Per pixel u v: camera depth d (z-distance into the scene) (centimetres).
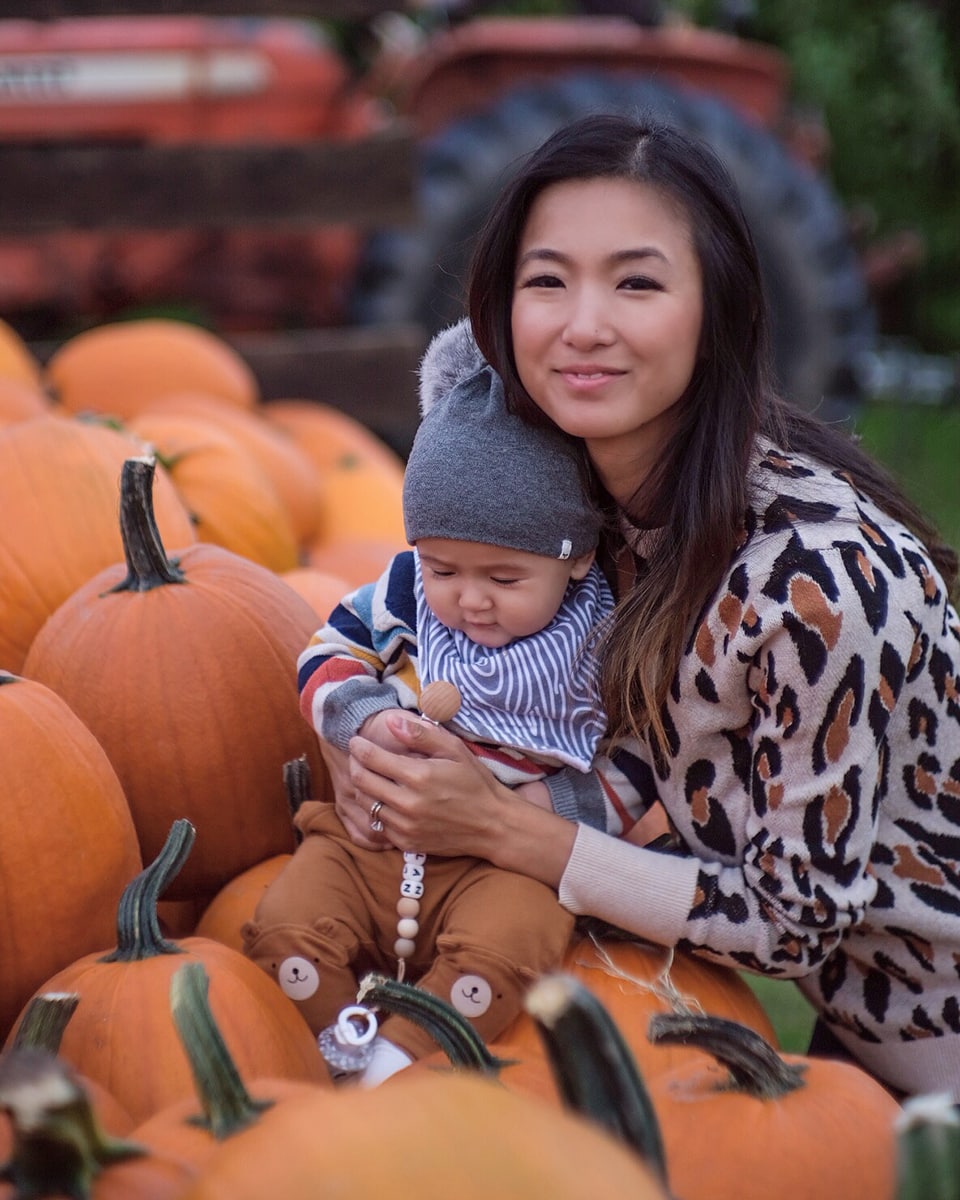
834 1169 147
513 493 175
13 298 717
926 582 175
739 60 747
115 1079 159
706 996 185
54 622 221
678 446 174
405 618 193
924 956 187
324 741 192
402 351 518
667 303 167
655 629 172
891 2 1089
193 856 217
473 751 187
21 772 180
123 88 697
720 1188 145
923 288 1127
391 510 421
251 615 218
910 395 875
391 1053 174
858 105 1092
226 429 373
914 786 185
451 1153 97
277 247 721
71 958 185
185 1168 120
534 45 710
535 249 170
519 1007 178
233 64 703
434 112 730
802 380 755
